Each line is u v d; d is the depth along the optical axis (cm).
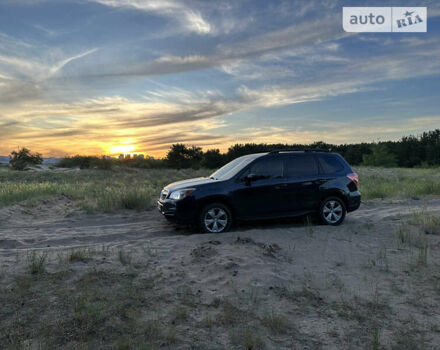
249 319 352
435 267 507
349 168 825
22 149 4178
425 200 1254
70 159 4506
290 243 624
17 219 922
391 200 1262
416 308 385
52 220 924
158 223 879
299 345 311
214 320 348
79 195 1315
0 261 497
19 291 395
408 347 310
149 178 2503
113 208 1057
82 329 324
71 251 543
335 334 330
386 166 5034
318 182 779
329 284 446
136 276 452
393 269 502
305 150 805
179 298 394
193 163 5434
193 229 788
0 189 1330
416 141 6128
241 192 728
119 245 611
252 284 432
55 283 421
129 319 345
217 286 426
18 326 327
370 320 358
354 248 603
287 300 398
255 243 604
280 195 751
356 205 813
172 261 515
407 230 725
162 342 308
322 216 782
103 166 3966
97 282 426
